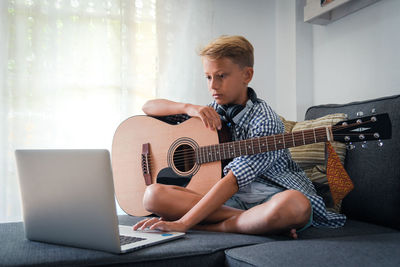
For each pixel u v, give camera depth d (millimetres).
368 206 1588
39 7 2357
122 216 1738
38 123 2342
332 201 1680
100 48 2479
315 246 1063
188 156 1669
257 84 2863
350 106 1841
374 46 2125
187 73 2668
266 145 1426
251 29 2875
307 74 2607
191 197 1424
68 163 1006
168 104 1859
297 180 1519
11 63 2297
